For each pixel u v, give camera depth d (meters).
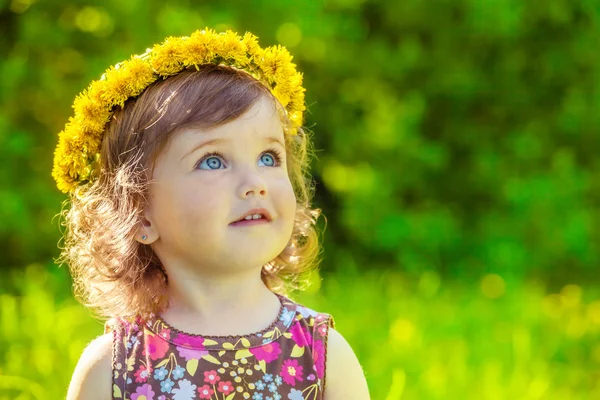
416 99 8.06
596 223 8.25
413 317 6.02
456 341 5.55
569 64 8.24
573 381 5.38
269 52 3.01
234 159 2.71
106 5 7.31
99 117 2.90
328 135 8.30
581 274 8.24
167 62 2.85
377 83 8.22
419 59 8.18
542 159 8.31
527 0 7.99
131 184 2.78
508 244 8.02
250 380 2.72
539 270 8.13
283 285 3.32
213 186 2.67
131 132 2.83
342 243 8.53
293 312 2.87
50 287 6.82
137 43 7.25
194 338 2.74
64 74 7.55
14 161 7.41
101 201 2.92
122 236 2.82
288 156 3.36
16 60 7.25
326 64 8.02
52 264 7.43
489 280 7.75
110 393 2.71
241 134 2.71
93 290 3.00
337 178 8.21
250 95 2.77
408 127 8.09
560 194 8.05
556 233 8.05
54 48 7.50
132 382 2.70
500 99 8.35
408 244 8.04
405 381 4.75
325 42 7.81
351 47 8.06
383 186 8.11
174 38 2.90
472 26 7.99
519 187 8.05
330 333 2.86
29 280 6.88
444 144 8.45
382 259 8.44
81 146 2.95
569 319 6.57
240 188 2.67
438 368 5.00
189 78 2.81
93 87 2.92
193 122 2.70
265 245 2.71
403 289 7.24
